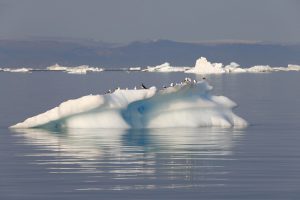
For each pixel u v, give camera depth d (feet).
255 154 409.28
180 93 577.02
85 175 337.52
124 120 564.71
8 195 292.40
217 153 413.59
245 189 304.30
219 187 309.22
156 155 405.18
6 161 381.40
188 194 294.87
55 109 562.66
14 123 613.93
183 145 451.12
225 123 581.94
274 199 285.43
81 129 553.23
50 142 467.93
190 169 355.97
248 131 542.98
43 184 314.96
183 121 576.61
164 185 313.73
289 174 339.77
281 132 536.83
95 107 553.23
